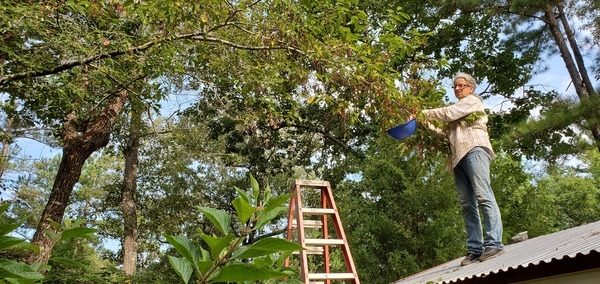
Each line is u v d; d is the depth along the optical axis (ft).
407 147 16.39
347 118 18.39
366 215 42.45
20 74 18.54
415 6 45.32
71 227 3.10
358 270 41.24
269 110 24.47
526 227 42.78
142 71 21.06
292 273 2.93
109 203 58.34
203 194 60.03
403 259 39.34
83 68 19.52
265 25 17.63
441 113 14.21
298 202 17.30
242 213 2.51
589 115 36.76
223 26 18.61
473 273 12.07
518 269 10.69
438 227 38.58
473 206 14.85
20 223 2.48
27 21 16.53
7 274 2.45
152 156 52.54
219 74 22.82
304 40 17.02
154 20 18.19
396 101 15.43
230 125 47.14
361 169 44.45
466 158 14.11
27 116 25.93
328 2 16.31
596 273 9.59
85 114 24.89
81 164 28.07
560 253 10.59
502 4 44.52
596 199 87.25
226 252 2.56
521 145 39.75
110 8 19.49
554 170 42.16
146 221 56.34
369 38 16.98
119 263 59.82
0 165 36.17
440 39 48.78
